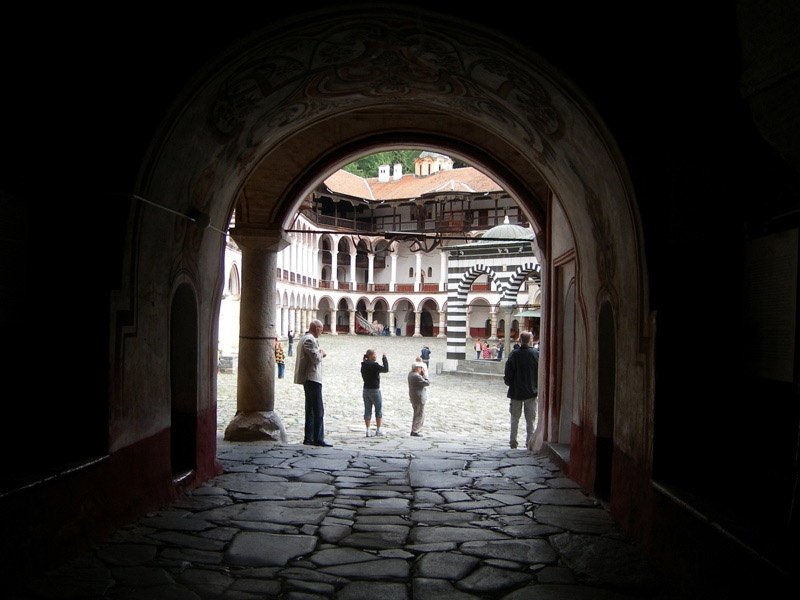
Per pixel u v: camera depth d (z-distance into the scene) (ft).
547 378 32.27
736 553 10.90
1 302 15.12
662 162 15.83
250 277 34.94
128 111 16.03
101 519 15.64
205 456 23.76
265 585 13.28
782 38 10.44
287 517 18.60
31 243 16.16
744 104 14.82
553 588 13.39
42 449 15.85
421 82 22.31
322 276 231.71
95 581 13.01
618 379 19.08
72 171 16.26
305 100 22.86
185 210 20.84
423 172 238.27
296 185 33.78
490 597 12.92
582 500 21.36
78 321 16.11
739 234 15.26
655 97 15.66
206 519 18.08
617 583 13.71
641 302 16.55
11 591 12.16
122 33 15.48
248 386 35.22
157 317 19.22
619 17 15.26
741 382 15.10
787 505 12.50
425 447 35.09
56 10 14.75
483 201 205.05
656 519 15.05
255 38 16.10
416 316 225.35
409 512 19.52
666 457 15.37
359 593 13.00
